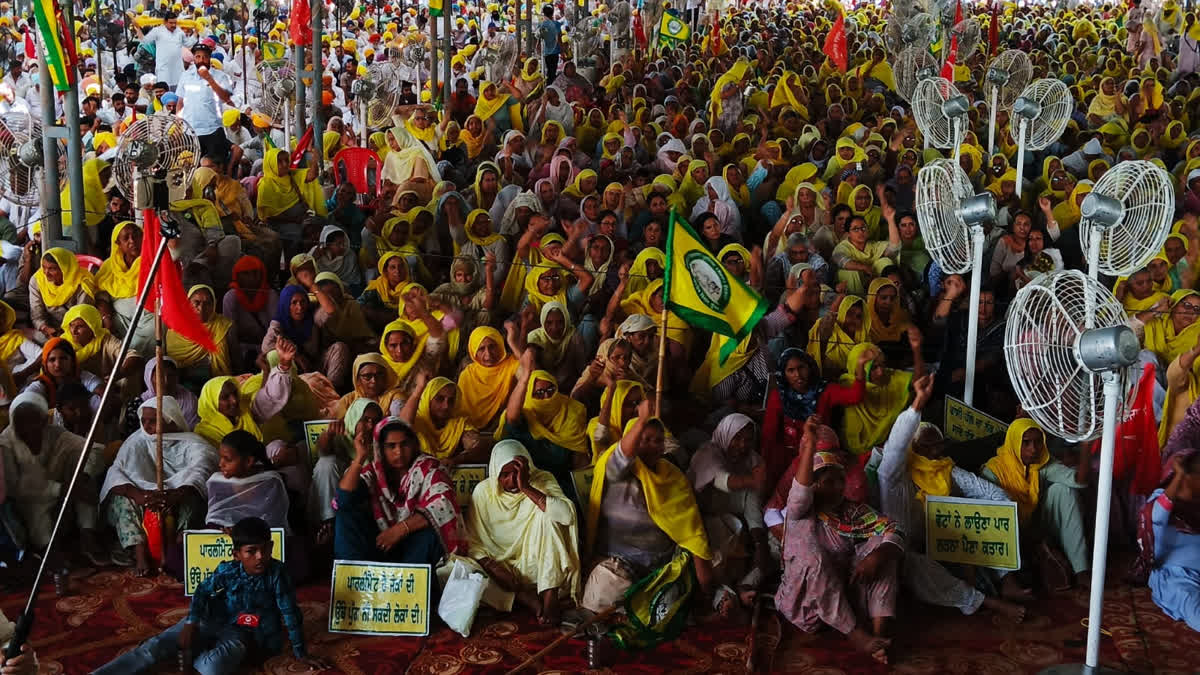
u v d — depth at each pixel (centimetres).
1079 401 477
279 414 656
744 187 1176
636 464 555
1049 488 579
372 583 523
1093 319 465
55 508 581
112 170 895
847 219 984
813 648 516
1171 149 1467
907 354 791
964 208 665
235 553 489
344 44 2244
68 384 619
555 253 852
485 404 679
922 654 509
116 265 760
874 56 2075
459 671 493
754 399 738
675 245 564
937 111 1037
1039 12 3744
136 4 2492
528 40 2008
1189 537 541
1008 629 532
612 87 1855
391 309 837
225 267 859
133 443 588
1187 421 611
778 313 775
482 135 1339
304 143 1112
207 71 1384
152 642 486
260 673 486
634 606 526
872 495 567
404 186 1104
